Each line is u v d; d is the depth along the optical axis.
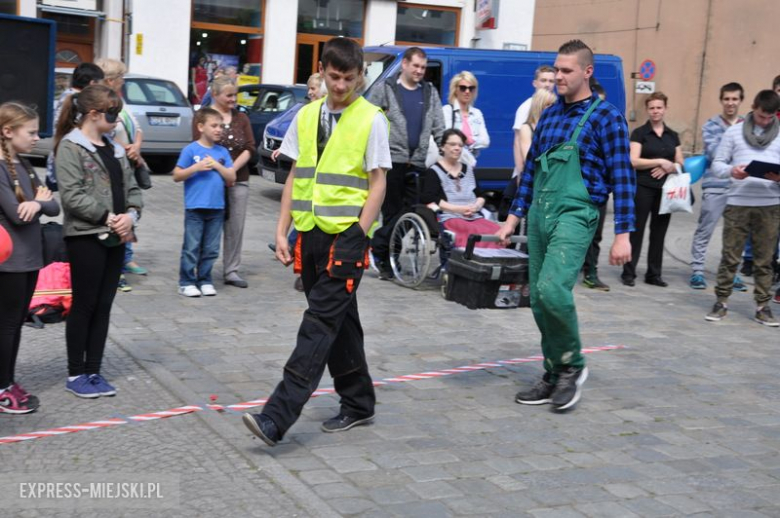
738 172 7.42
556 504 4.05
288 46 20.45
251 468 4.24
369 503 3.95
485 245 7.87
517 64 12.63
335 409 5.09
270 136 13.31
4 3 17.97
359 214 4.41
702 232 9.09
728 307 8.34
